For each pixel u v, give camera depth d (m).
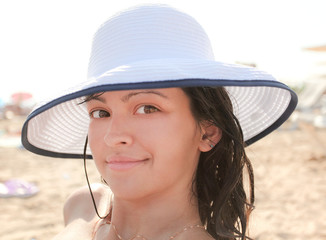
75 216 1.75
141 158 1.18
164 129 1.18
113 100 1.18
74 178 7.49
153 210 1.31
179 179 1.29
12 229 4.80
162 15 1.23
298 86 18.34
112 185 1.21
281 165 8.43
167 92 1.17
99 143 1.24
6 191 6.14
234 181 1.42
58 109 1.58
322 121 13.34
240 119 1.62
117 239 1.36
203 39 1.31
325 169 8.03
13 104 26.02
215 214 1.41
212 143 1.36
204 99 1.26
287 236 4.46
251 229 4.46
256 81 1.15
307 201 5.82
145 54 1.20
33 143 1.66
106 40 1.26
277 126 1.58
